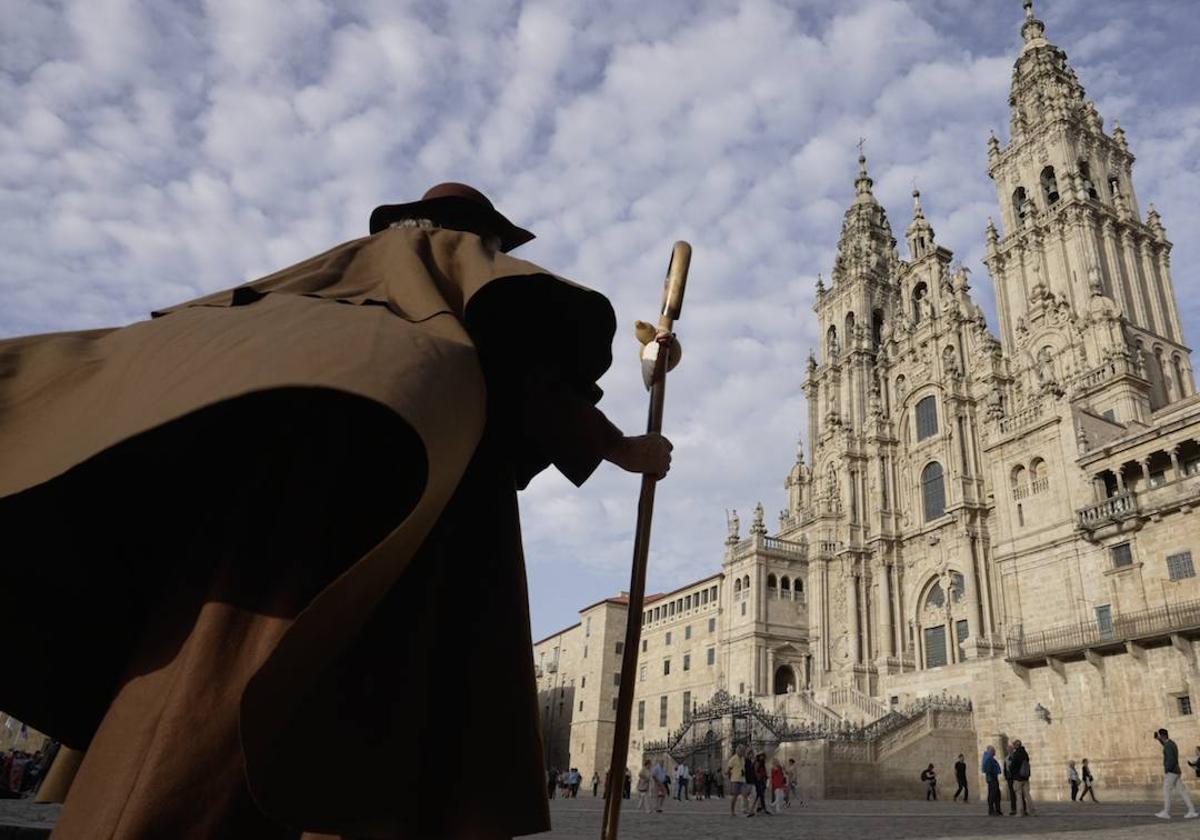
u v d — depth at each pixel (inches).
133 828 47.4
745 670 2647.6
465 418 54.5
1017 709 1740.9
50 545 66.4
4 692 66.9
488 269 70.8
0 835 162.2
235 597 56.1
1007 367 2513.5
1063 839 617.6
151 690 54.5
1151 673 1477.6
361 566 45.8
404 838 57.2
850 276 3270.2
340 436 63.2
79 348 61.4
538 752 71.4
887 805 1525.6
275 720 46.9
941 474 2598.4
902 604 2613.2
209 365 49.6
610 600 3417.8
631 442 94.7
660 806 1310.3
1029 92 2694.4
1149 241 2411.4
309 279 68.1
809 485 3125.0
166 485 66.5
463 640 69.3
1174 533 1531.7
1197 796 1336.1
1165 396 2204.7
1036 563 1823.3
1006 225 2608.3
